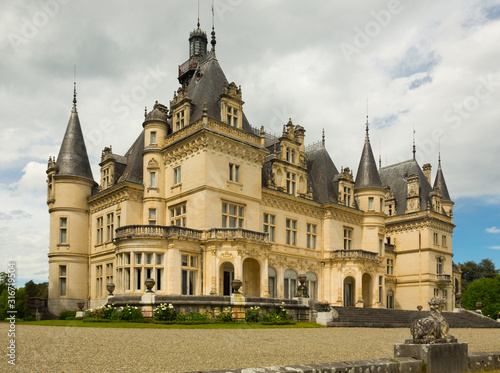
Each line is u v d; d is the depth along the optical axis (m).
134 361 12.65
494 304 73.94
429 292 61.50
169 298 29.11
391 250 65.19
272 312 31.50
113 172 46.06
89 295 46.34
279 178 48.06
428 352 11.31
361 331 27.88
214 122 40.16
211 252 37.34
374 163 57.19
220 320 28.45
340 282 49.25
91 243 47.28
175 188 41.72
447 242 66.31
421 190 66.56
